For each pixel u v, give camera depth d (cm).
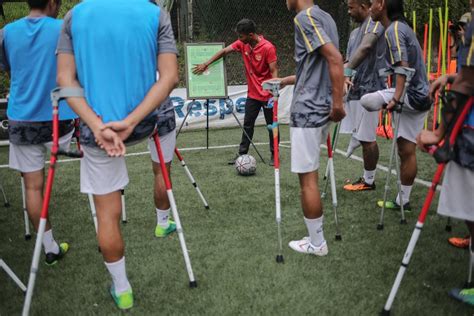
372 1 372
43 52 280
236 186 479
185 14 1183
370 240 334
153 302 256
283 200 430
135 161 600
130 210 413
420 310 241
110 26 220
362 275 281
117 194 242
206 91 637
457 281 271
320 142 293
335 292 262
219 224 373
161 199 341
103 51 221
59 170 566
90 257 319
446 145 214
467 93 212
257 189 466
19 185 511
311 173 294
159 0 606
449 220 345
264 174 528
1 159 643
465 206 224
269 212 398
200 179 510
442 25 640
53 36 281
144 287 273
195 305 252
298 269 290
